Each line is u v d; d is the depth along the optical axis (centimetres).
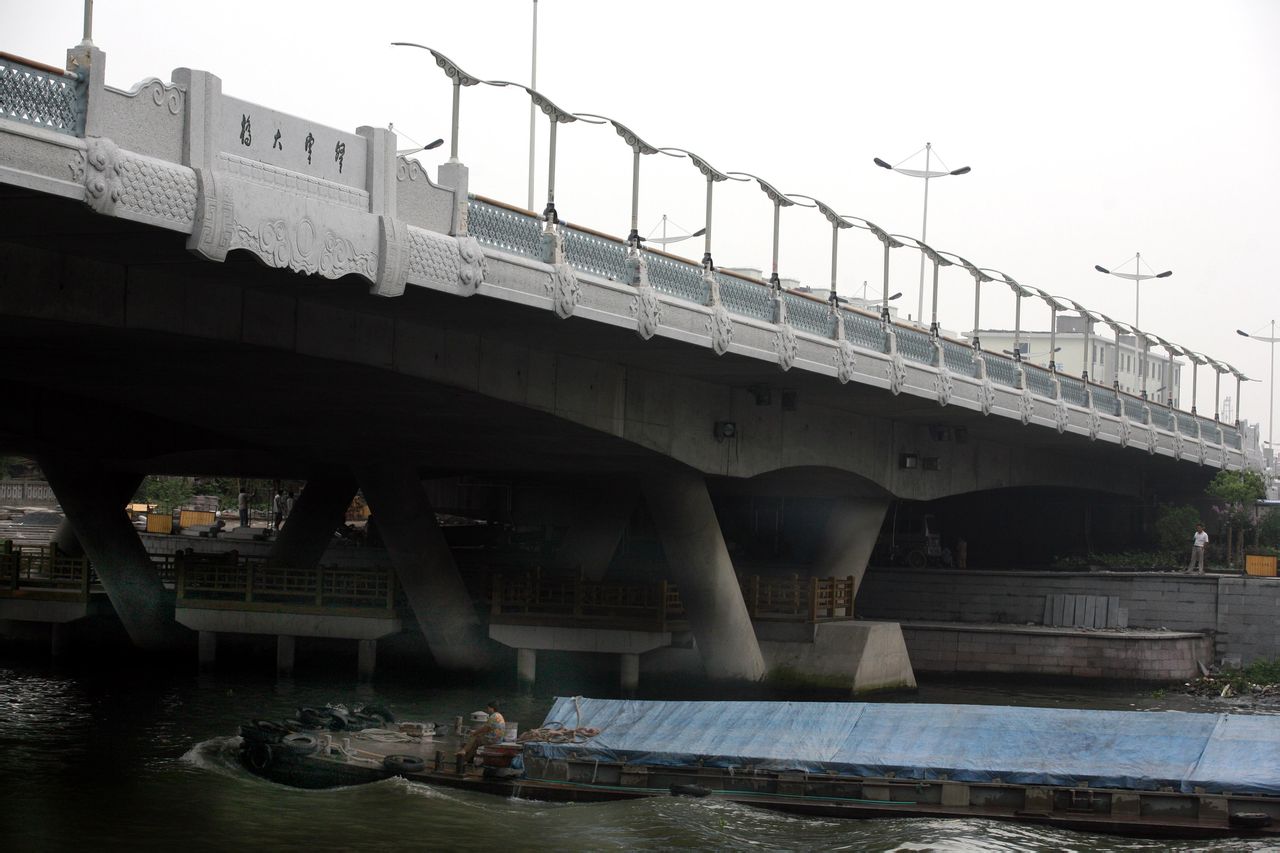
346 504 5744
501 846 2550
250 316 2608
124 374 3067
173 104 2109
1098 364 11806
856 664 4525
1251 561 5956
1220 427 7500
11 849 2520
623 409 3669
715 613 4334
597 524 5069
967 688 5094
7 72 1866
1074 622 5747
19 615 4950
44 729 3600
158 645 4941
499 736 3000
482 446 3988
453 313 2867
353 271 2409
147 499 10012
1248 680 5291
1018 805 2725
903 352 4316
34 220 2033
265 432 3922
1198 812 2641
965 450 5531
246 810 2784
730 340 3434
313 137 2373
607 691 4372
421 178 2602
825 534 5269
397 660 4719
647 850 2530
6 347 2727
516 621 4356
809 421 4475
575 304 2911
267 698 4116
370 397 3272
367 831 2645
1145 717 2850
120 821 2711
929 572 5972
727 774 2850
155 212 2047
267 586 4547
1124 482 7306
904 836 2573
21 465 11131
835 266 4000
